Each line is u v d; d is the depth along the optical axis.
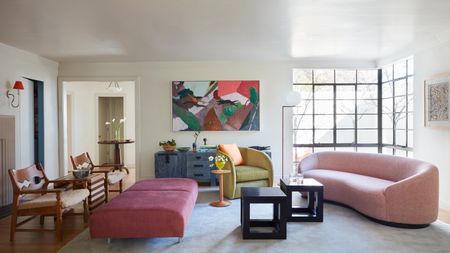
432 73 4.50
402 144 5.61
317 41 4.61
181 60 6.04
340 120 6.37
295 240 3.18
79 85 8.21
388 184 3.94
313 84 6.35
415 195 3.48
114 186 5.95
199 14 3.39
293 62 6.14
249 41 4.60
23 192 3.27
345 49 5.14
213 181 5.76
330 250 2.94
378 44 4.77
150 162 6.19
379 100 6.26
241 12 3.34
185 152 5.77
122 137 8.77
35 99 5.59
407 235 3.30
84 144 8.26
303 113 6.36
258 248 2.99
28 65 5.20
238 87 6.09
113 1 3.00
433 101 4.41
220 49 5.11
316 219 3.76
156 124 6.19
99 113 8.51
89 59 5.85
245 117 6.11
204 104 6.10
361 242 3.12
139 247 3.02
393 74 5.87
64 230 3.57
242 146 6.14
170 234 2.95
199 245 3.06
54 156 5.98
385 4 3.12
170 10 3.27
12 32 4.02
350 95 6.37
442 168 4.32
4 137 4.38
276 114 6.18
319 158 5.23
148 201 3.17
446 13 3.40
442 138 4.31
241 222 3.60
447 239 3.19
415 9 3.27
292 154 6.19
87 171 3.93
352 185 4.09
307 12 3.34
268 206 4.43
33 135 5.54
